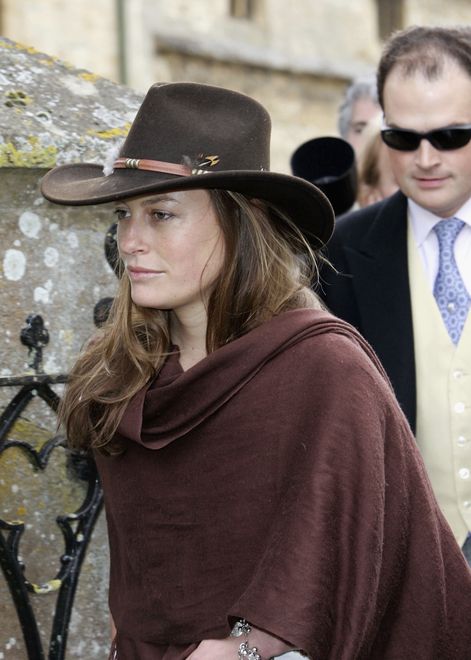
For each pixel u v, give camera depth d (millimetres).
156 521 4332
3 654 4910
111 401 4398
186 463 4270
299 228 4434
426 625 4168
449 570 4266
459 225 5871
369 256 5945
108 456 4480
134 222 4191
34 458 4938
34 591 4957
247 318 4277
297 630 3830
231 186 4082
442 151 5641
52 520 5023
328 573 3908
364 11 25719
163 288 4203
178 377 4305
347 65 25203
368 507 3951
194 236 4172
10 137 4641
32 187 4855
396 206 6023
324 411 4043
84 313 5094
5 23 18688
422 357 5777
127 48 20375
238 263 4258
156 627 4344
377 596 4059
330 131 25297
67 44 19500
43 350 4965
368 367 4125
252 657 3998
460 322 5809
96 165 4637
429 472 5750
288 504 4027
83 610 5156
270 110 24031
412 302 5852
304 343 4156
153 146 4145
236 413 4184
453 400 5711
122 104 5191
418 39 5773
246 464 4164
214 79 22797
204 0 22531
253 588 3943
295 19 24359
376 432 4027
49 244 4977
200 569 4246
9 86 4949
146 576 4379
